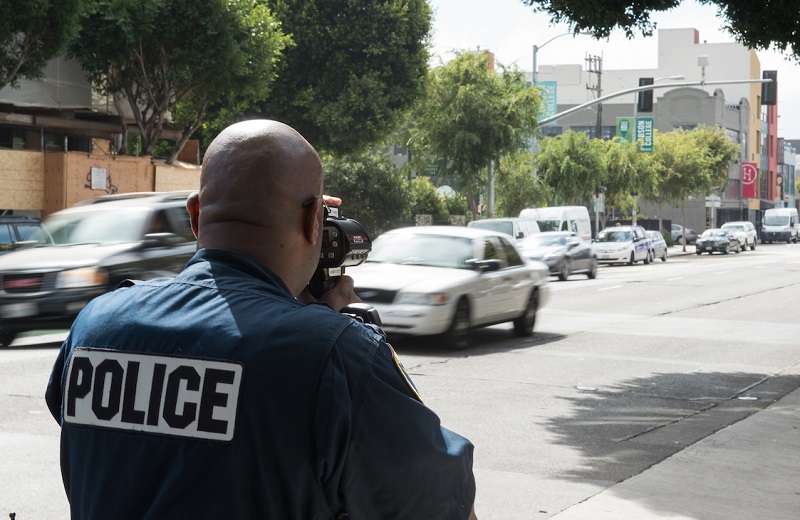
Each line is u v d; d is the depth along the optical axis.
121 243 13.27
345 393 1.63
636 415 9.08
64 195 24.59
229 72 26.08
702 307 20.70
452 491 1.77
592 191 48.34
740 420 8.84
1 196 23.81
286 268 1.85
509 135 35.69
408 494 1.70
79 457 1.75
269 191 1.81
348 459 1.63
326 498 1.65
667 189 60.72
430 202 46.84
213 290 1.75
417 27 33.84
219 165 1.83
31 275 12.41
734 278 31.03
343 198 43.66
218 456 1.61
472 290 13.00
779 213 83.38
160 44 25.41
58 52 20.92
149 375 1.68
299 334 1.65
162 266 13.49
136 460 1.66
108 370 1.72
